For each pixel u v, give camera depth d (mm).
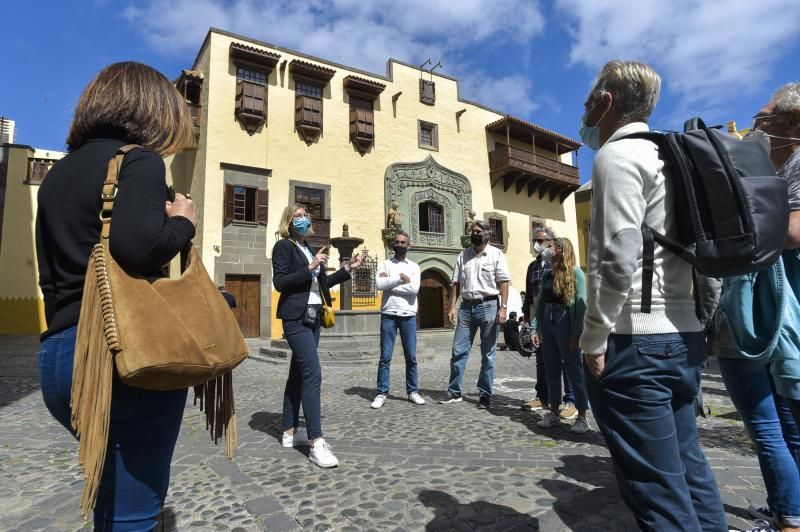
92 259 1134
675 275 1495
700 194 1409
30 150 18172
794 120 2131
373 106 20531
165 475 1260
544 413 4672
